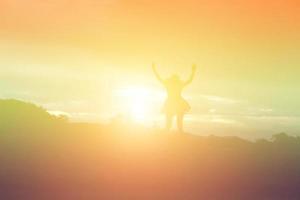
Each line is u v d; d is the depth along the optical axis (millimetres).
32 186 13422
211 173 16078
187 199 12992
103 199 12516
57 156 16812
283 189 14820
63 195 12750
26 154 16703
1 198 12172
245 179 15570
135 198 12852
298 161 18516
